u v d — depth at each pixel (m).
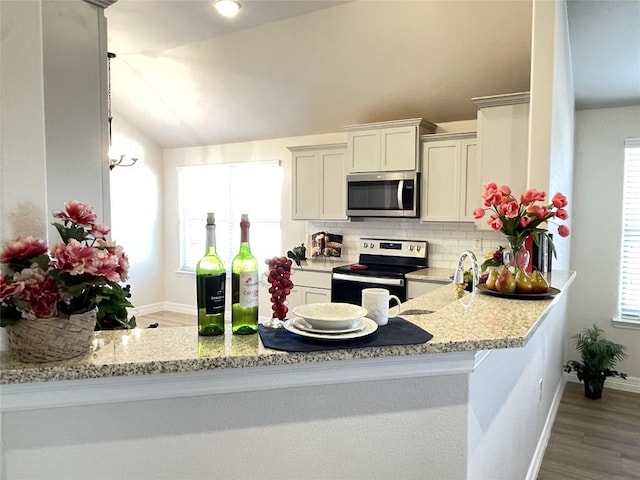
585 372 3.71
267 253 5.79
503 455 1.84
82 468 1.08
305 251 5.29
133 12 3.52
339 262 5.12
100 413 1.08
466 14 3.20
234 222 6.04
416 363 1.26
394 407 1.28
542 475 2.56
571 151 3.82
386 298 1.39
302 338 1.21
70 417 1.07
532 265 2.57
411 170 4.20
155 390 1.10
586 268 4.11
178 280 6.54
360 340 1.21
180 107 5.41
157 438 1.12
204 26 3.78
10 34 1.09
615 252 3.99
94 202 2.04
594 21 2.93
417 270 4.44
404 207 4.24
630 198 3.93
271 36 3.87
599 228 4.04
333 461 1.25
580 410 3.47
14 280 0.96
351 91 4.29
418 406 1.29
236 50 4.16
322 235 5.20
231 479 1.18
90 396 1.06
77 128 1.96
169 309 6.61
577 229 4.13
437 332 1.32
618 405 3.57
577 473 2.59
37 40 1.13
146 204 6.38
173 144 6.42
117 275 1.03
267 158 5.69
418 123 4.13
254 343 1.17
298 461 1.22
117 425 1.10
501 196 2.03
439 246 4.60
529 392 2.36
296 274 4.88
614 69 3.39
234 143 5.96
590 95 3.79
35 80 1.14
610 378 3.99
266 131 5.43
